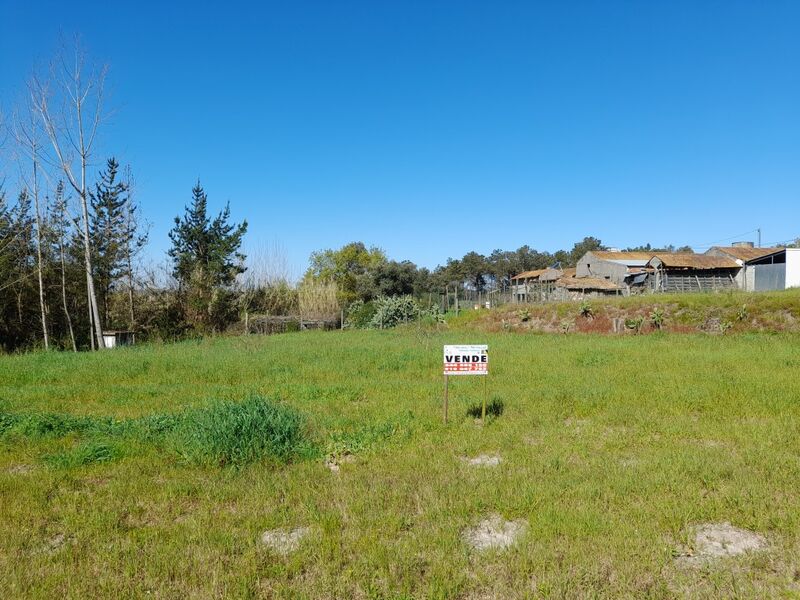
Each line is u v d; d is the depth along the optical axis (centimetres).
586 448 662
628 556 391
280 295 3784
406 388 1072
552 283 5269
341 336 2478
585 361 1376
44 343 2569
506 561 388
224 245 3812
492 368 1307
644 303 2661
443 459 628
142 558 403
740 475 543
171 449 666
